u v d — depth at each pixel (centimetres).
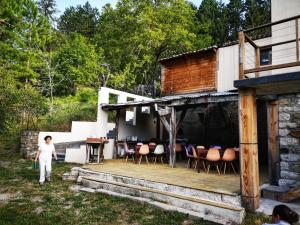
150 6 2005
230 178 714
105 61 2245
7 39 1844
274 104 668
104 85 2083
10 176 873
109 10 2283
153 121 1602
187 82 1352
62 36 2798
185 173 796
